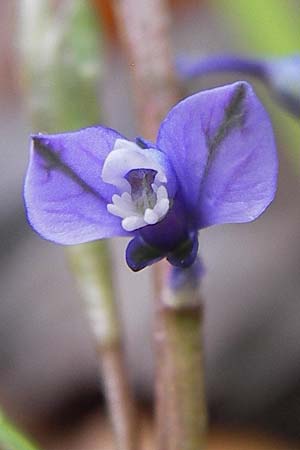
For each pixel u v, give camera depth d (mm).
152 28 81
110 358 82
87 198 58
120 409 81
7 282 178
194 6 227
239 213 58
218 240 171
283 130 109
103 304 82
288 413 155
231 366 157
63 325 171
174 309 68
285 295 162
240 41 120
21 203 187
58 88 85
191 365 69
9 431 69
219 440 155
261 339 158
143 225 59
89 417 166
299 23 109
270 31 106
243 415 156
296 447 153
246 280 164
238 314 160
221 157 57
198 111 56
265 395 156
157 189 58
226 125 56
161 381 73
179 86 83
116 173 57
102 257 82
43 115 86
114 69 206
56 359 169
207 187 59
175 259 61
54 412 167
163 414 73
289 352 156
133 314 164
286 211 173
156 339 73
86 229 59
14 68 217
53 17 85
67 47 85
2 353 172
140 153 57
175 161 58
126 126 196
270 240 170
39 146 56
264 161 57
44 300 174
